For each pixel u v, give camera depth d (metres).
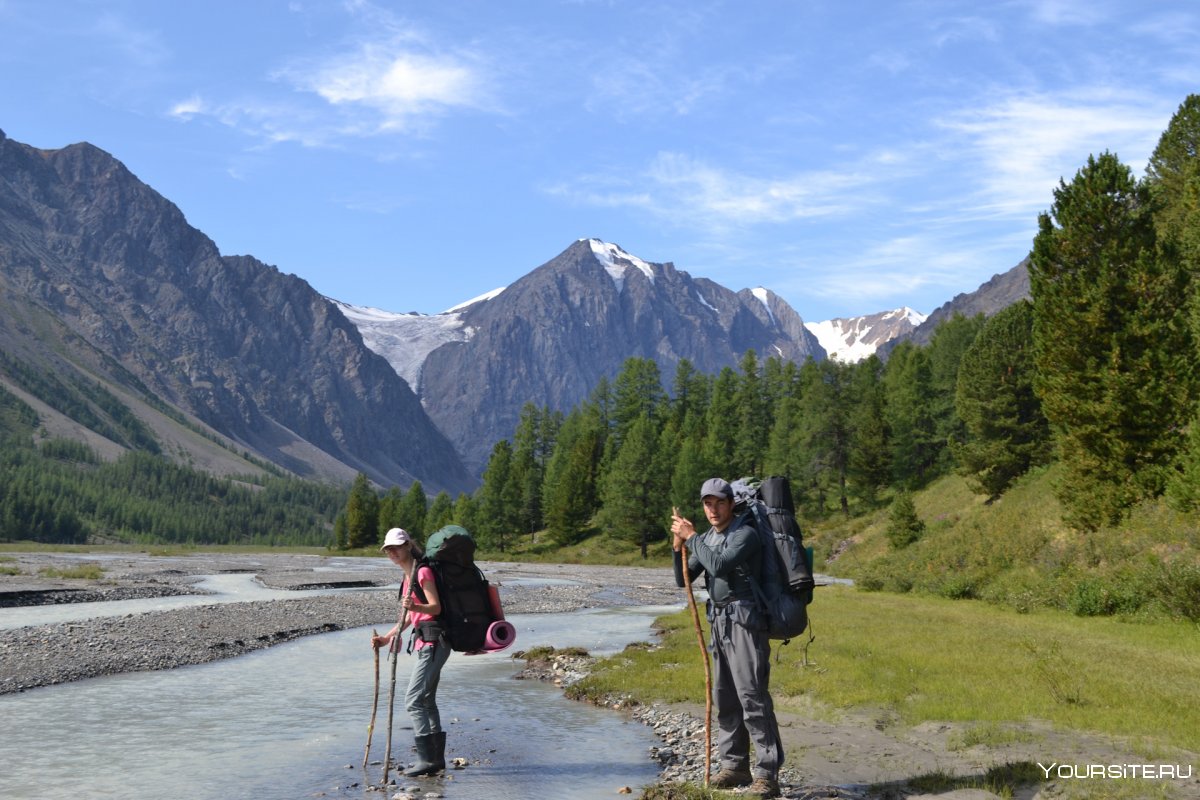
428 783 8.20
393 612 30.78
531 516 121.25
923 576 37.22
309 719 11.50
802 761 8.53
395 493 154.75
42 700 13.03
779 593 7.00
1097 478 32.72
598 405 144.12
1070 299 33.12
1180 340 32.06
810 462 95.56
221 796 7.72
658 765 8.96
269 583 48.53
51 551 153.88
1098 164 33.66
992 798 6.90
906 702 11.19
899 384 99.31
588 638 23.89
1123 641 18.05
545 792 7.87
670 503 99.38
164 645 19.58
